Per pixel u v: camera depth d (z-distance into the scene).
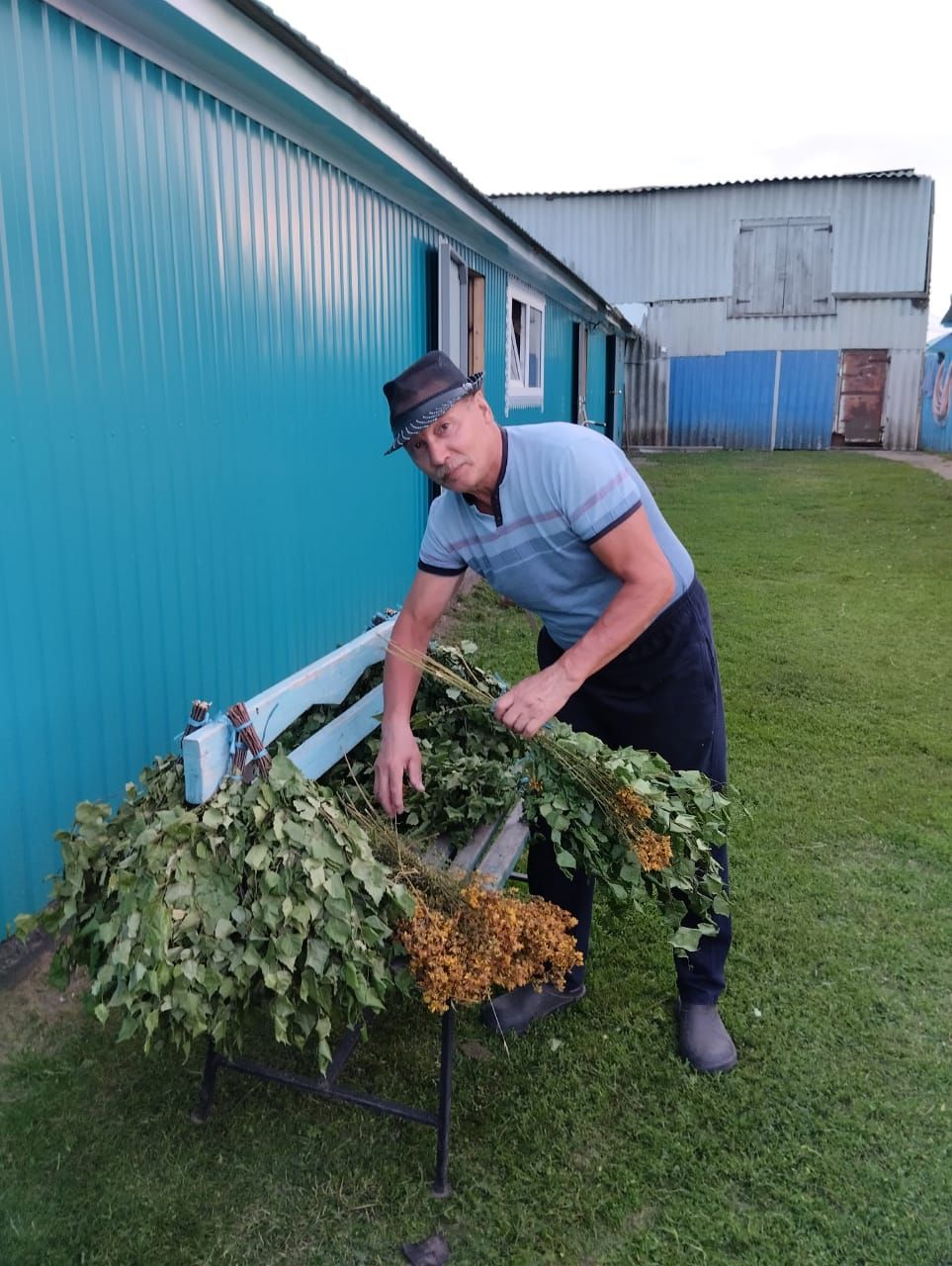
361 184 5.24
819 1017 2.70
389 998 2.68
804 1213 2.09
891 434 20.77
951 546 9.45
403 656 2.36
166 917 1.66
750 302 20.72
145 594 3.44
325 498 5.00
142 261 3.32
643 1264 1.96
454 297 6.84
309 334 4.70
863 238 20.03
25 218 2.76
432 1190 2.11
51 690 2.96
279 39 3.62
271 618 4.44
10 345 2.72
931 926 3.13
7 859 2.80
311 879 1.77
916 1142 2.28
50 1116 2.27
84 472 3.07
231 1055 2.10
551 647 2.67
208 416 3.79
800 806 3.94
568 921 2.11
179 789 1.96
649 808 2.21
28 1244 1.94
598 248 21.12
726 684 5.40
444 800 2.61
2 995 2.67
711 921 2.41
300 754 2.24
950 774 4.26
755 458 19.14
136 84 3.24
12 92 2.69
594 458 2.13
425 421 2.01
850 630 6.53
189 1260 1.93
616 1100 2.39
